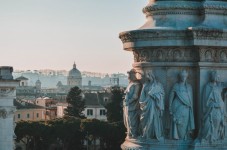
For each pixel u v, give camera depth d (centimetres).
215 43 1247
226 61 1285
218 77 1265
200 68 1262
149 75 1280
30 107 15562
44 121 9662
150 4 1348
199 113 1263
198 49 1259
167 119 1265
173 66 1278
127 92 1337
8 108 4209
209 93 1248
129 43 1329
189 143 1247
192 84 1283
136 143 1288
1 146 4206
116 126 9375
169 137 1257
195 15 1305
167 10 1305
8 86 4166
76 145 9562
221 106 1246
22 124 9106
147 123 1255
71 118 10412
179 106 1250
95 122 9362
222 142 1246
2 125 4203
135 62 1356
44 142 9238
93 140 10012
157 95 1250
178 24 1292
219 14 1289
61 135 9275
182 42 1259
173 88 1264
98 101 16188
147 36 1273
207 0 1290
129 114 1325
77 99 12512
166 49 1280
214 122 1235
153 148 1249
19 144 10306
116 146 9412
